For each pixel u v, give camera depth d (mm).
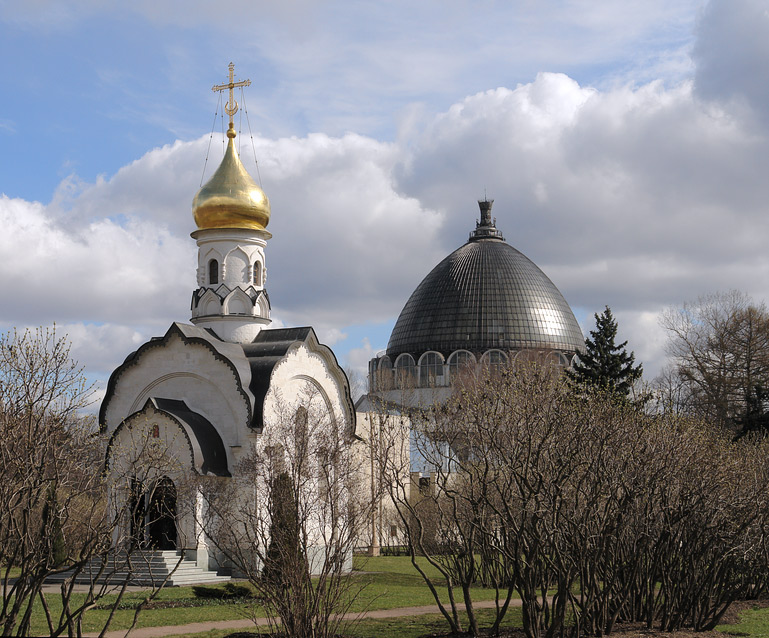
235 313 61625
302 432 44562
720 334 93750
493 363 115062
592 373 78250
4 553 24672
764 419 75188
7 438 24438
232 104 64688
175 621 37500
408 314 125875
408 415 54188
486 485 31922
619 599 33812
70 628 24203
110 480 47031
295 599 28344
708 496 34969
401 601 44531
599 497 31984
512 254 127375
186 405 57250
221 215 62312
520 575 30938
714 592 42281
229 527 35094
